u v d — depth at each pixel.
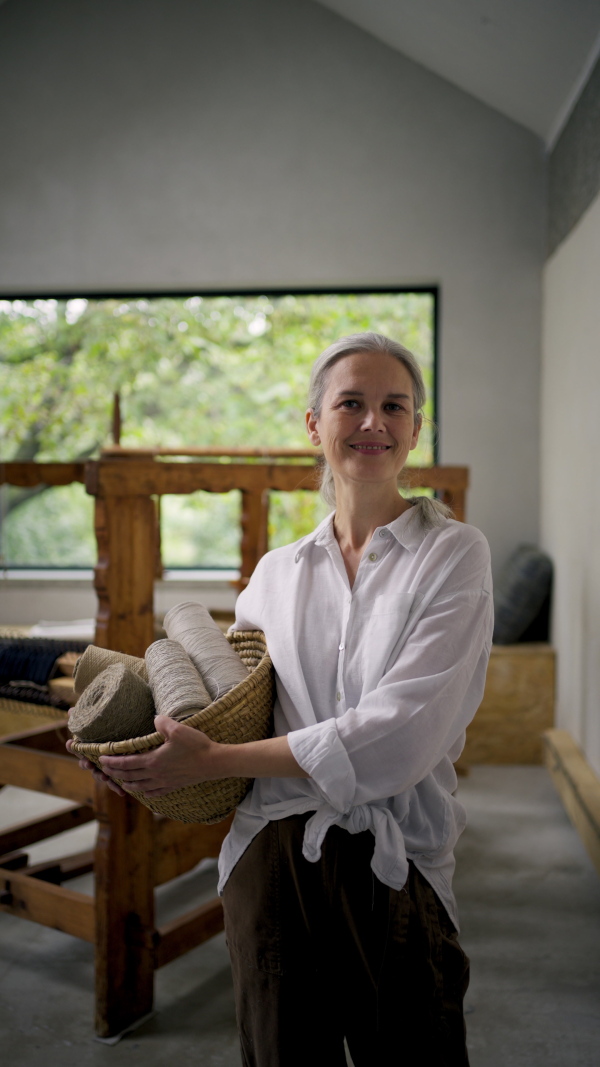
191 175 4.10
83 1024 1.85
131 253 4.13
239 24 4.05
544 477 3.87
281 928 1.09
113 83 4.11
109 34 4.11
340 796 1.02
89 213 4.14
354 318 4.49
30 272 4.18
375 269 4.03
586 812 2.52
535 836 2.84
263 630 1.23
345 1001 1.08
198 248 4.10
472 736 3.61
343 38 4.00
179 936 1.91
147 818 1.87
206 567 4.80
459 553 1.11
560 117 3.55
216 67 4.07
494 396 4.00
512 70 3.45
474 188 3.98
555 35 2.98
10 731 3.57
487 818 3.00
